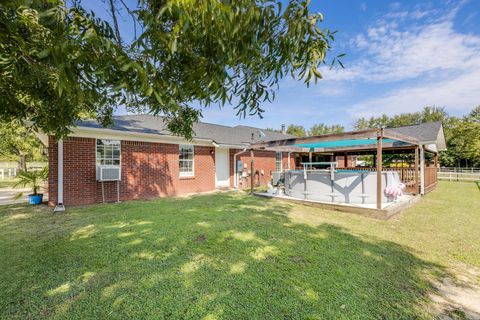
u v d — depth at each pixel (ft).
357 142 31.35
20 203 25.77
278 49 5.71
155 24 4.54
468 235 14.87
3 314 7.10
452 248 12.66
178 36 4.51
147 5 4.79
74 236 14.25
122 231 15.25
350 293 8.32
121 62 4.14
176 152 32.96
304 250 12.18
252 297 8.04
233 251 12.01
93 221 17.76
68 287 8.59
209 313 7.20
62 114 8.56
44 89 7.04
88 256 11.30
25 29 4.76
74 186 23.89
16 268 10.06
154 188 30.35
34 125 10.54
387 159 63.93
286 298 7.99
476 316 7.23
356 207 20.77
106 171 24.77
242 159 43.09
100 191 25.63
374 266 10.41
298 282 9.02
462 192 35.65
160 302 7.72
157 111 8.54
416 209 22.93
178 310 7.32
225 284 8.84
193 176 35.22
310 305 7.63
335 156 62.08
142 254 11.58
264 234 14.76
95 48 4.10
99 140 25.71
